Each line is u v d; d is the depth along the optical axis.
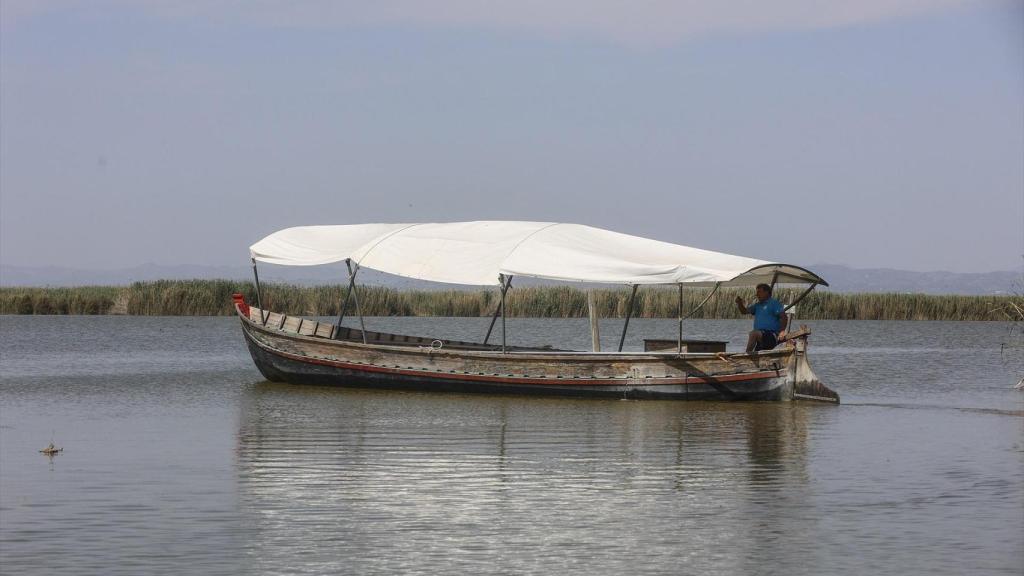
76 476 25.00
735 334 87.50
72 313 101.12
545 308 98.56
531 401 39.44
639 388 39.66
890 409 38.03
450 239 43.94
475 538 19.66
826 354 65.69
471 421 34.34
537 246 42.25
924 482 24.70
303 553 18.67
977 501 22.75
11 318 95.81
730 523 20.81
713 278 38.53
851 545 19.36
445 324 97.12
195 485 24.00
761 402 39.22
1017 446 29.86
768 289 39.88
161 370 51.84
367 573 17.56
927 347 71.75
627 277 39.53
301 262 44.34
